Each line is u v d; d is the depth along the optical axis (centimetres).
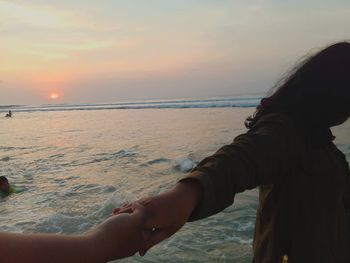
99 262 94
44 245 86
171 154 1550
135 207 110
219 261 590
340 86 159
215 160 127
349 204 175
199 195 116
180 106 6650
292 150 146
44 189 1119
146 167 1333
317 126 160
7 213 898
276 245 160
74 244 90
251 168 130
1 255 79
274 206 160
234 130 2236
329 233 157
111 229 99
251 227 717
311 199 154
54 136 2838
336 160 163
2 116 7475
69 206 923
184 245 655
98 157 1653
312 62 163
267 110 165
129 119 4284
